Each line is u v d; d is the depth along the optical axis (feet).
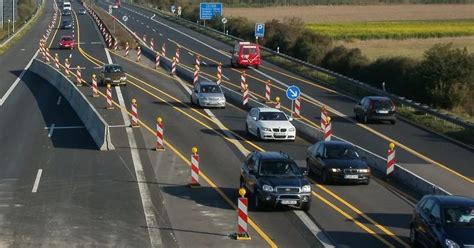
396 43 564.30
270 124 221.05
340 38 596.70
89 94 309.01
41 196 150.92
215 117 263.29
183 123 247.09
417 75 327.06
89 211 139.54
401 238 124.88
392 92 345.72
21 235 123.13
